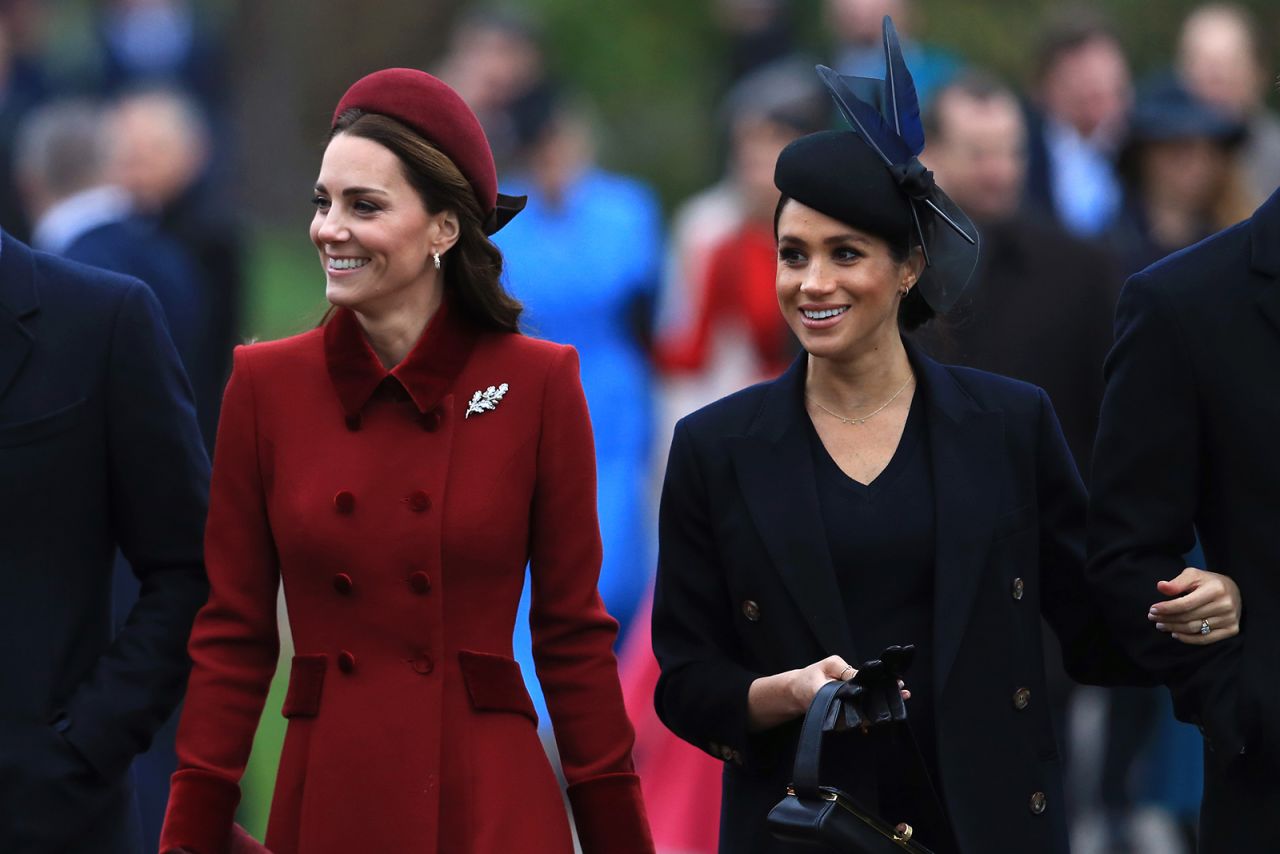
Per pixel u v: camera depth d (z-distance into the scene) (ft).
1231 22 110.73
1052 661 74.74
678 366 96.89
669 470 50.42
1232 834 48.75
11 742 48.70
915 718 48.32
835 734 48.49
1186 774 81.66
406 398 48.49
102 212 88.69
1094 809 90.58
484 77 120.98
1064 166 107.65
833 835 45.85
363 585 47.75
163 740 71.72
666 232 193.77
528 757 48.11
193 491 50.72
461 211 48.42
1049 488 50.06
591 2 210.59
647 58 208.13
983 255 75.20
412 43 248.93
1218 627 47.96
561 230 95.96
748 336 95.25
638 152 203.72
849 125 49.49
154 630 50.06
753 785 49.62
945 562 48.24
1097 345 75.10
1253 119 107.96
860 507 48.83
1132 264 83.87
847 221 48.03
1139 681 51.26
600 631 48.96
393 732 47.32
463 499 47.98
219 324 84.58
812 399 49.96
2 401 49.16
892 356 49.67
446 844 47.24
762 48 165.48
